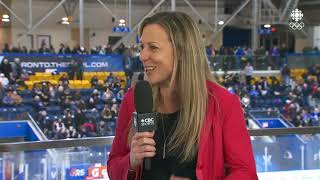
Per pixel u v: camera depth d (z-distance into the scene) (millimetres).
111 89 17453
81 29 21094
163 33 1430
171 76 1446
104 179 2719
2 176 2482
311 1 25312
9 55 17844
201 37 1465
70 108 15281
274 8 23828
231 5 25453
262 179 2992
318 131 3049
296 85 20062
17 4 21750
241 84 19078
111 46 21812
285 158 3029
